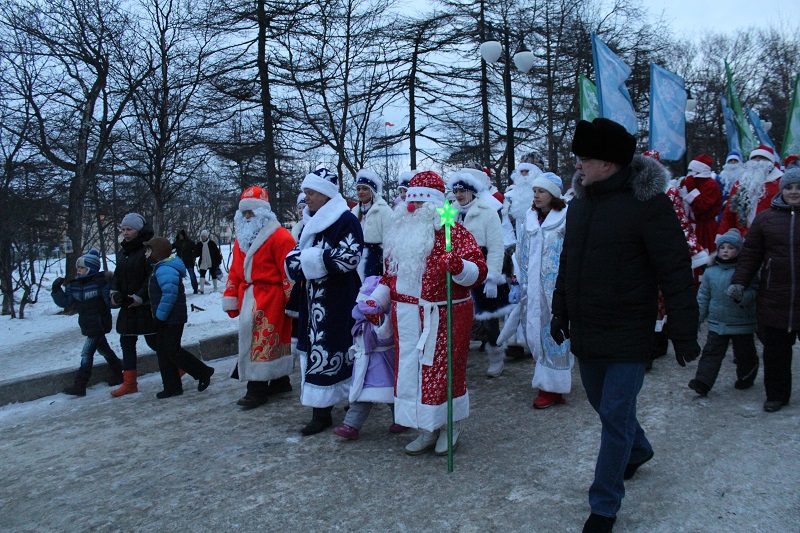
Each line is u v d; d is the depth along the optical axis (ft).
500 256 19.45
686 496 11.14
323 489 12.49
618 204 9.89
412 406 13.39
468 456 13.73
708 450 13.12
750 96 117.60
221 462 14.42
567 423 15.44
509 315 19.77
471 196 20.16
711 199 25.29
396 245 13.66
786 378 15.21
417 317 13.43
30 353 33.45
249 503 12.09
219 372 25.09
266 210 18.85
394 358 14.47
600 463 9.98
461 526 10.60
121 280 21.74
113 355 24.00
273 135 59.62
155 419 18.51
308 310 16.03
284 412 18.21
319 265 15.17
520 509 11.05
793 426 14.16
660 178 9.73
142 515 11.94
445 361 13.26
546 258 16.57
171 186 61.21
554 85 83.97
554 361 16.47
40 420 19.66
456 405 13.48
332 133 59.52
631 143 9.93
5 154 49.70
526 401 17.63
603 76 24.30
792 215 14.97
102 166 55.67
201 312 40.88
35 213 52.95
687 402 16.44
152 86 49.55
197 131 53.42
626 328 9.86
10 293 51.78
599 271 9.93
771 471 11.86
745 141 37.04
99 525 11.67
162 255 20.68
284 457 14.43
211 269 56.49
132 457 15.26
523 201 21.38
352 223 15.85
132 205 79.10
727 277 16.57
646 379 18.84
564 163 87.81
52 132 51.21
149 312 21.83
